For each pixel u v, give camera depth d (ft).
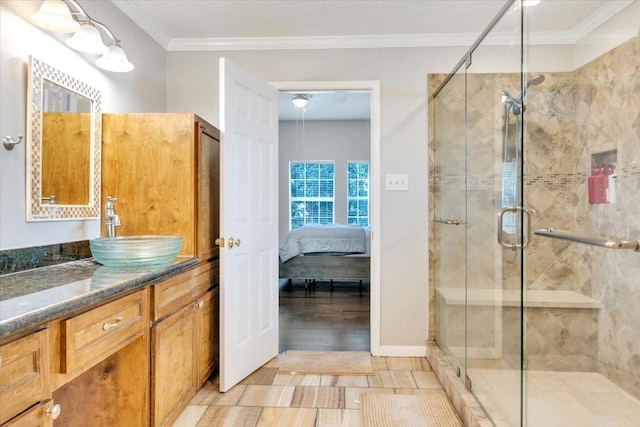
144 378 4.86
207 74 9.17
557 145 8.22
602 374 7.30
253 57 9.12
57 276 4.54
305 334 10.32
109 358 4.82
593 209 7.68
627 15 6.78
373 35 8.80
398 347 8.88
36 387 3.05
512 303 7.06
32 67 5.03
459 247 7.82
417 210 8.94
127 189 6.56
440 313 8.59
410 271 8.95
